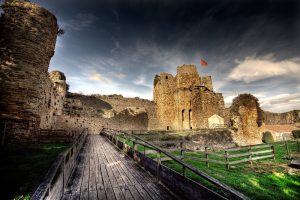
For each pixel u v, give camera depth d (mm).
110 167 7438
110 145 14469
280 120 48719
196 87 33188
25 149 9773
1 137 10312
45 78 13250
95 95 33531
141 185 5387
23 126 11312
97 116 30688
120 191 4934
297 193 6234
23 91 11406
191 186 4191
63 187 4707
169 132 19609
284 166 10031
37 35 12289
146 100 37344
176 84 36469
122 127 32500
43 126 16312
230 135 20922
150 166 6594
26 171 6359
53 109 21562
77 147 9297
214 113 31016
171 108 36188
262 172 8797
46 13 12883
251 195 5801
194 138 17828
